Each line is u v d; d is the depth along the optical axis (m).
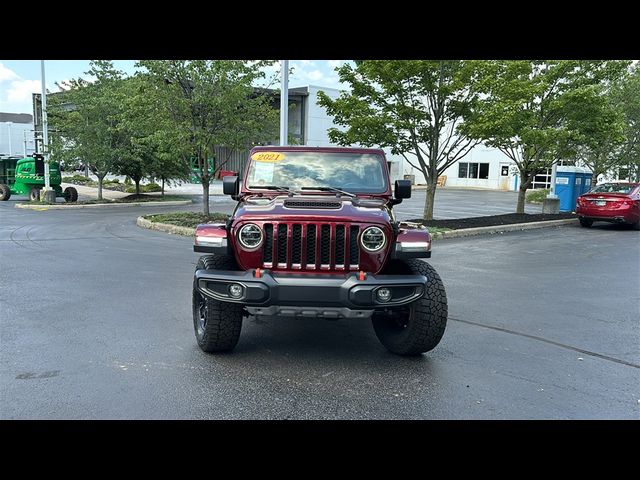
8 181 25.83
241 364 5.00
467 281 9.07
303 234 4.68
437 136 15.83
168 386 4.46
